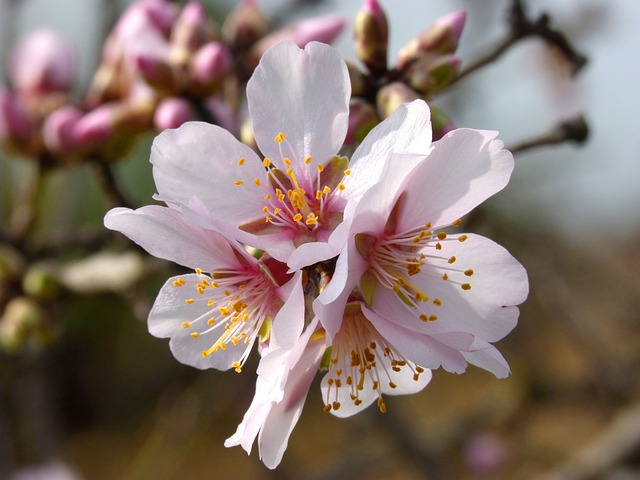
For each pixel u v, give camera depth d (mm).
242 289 145
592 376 338
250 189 146
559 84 303
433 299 143
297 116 146
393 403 296
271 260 142
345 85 146
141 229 139
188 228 141
